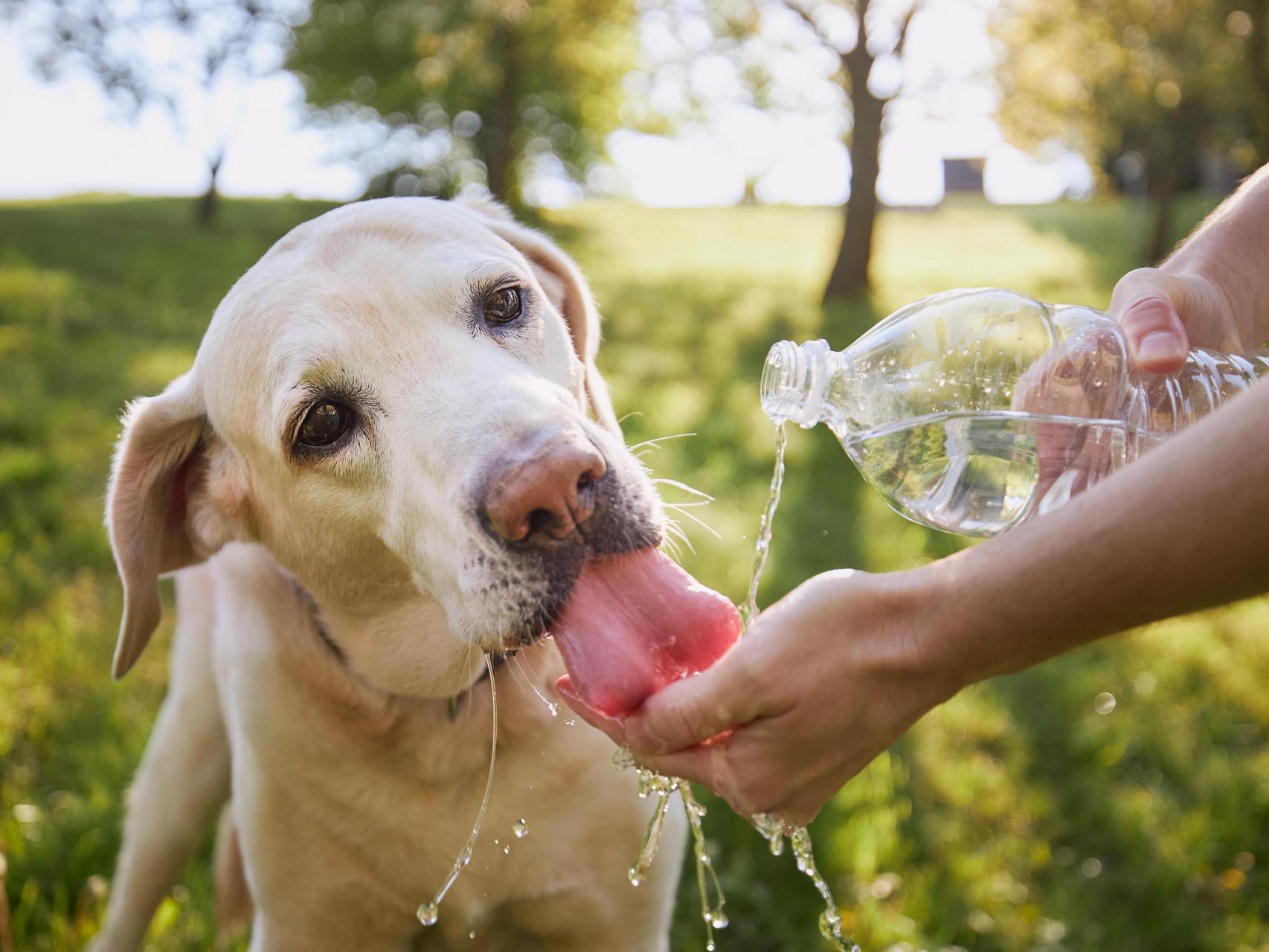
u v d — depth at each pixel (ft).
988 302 1.33
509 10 15.26
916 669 0.94
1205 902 2.15
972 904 2.09
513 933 1.67
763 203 27.99
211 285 10.39
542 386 1.36
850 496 4.30
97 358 6.41
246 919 1.95
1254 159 15.17
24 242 12.19
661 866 1.63
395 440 1.37
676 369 6.59
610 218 20.70
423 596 1.49
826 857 2.16
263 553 1.65
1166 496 0.82
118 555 1.56
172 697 1.98
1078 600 0.86
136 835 1.91
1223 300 1.35
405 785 1.53
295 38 19.21
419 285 1.45
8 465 4.17
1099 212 24.71
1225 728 2.72
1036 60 13.91
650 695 1.11
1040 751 2.66
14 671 2.69
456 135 20.77
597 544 1.21
